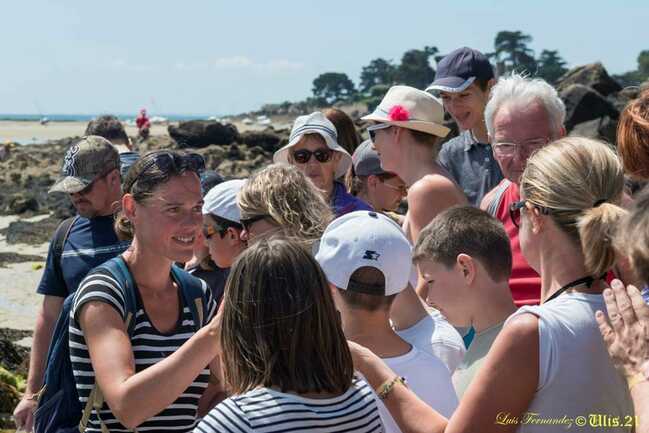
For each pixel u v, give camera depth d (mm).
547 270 3117
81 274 4723
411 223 4832
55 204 25719
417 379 3436
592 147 3141
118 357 3326
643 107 3738
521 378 2881
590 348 2875
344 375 2775
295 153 5820
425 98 5047
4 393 7488
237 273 2754
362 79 186000
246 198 3932
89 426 3492
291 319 2678
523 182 3199
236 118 184750
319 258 3498
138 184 3551
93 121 7289
